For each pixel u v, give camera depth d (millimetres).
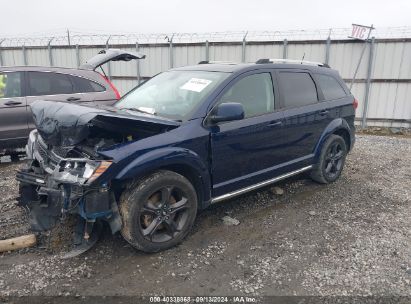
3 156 6609
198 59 12844
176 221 3713
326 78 5465
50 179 3330
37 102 3805
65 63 14383
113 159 3113
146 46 13359
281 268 3342
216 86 3967
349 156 7566
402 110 11547
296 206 4777
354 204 4883
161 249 3566
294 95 4793
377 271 3299
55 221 3400
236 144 4020
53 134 3320
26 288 3000
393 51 11180
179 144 3518
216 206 4691
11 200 4707
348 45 11484
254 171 4348
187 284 3094
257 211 4590
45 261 3373
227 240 3844
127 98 4668
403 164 7043
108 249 3598
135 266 3336
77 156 3309
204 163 3760
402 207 4809
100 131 3359
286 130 4582
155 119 3514
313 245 3758
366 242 3822
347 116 5723
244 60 12328
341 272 3281
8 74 6418
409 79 11234
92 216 3119
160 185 3439
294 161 4883
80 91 6855
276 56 12047
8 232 3836
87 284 3070
